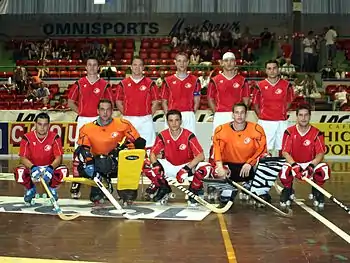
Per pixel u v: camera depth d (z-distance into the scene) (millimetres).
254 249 4477
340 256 4254
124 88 8258
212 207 6316
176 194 7715
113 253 4320
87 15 21562
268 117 8172
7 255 4246
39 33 23781
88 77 8117
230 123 6875
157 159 6988
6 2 18906
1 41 23375
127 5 19578
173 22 23438
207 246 4570
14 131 14633
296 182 9086
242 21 22984
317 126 14195
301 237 4934
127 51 22875
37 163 6730
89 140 6785
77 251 4375
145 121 8289
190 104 8281
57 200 6996
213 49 22250
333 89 19609
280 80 8180
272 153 8461
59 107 16922
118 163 6379
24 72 19578
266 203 6230
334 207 6652
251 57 21719
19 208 6414
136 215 5965
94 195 6703
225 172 6523
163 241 4742
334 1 19125
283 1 19469
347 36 22797
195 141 6883
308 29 22906
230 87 8156
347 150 14211
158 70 21109
